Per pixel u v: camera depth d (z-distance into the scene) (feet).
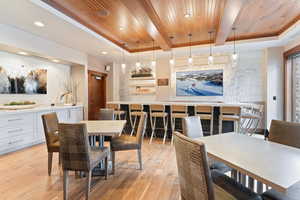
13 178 8.12
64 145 6.27
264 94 17.26
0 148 10.96
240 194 4.09
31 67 14.57
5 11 8.90
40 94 15.42
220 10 9.48
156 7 9.53
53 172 8.77
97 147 8.19
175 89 20.81
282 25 12.39
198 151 3.14
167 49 16.38
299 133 5.82
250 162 4.06
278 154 4.61
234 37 14.89
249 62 17.98
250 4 9.32
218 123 13.96
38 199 6.51
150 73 22.06
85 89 18.43
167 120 14.69
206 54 19.43
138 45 17.19
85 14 10.51
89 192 6.47
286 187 2.97
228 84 18.78
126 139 9.52
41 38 13.01
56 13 9.37
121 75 23.45
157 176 8.38
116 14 10.52
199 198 3.31
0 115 10.85
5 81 12.69
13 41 11.03
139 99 22.79
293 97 15.12
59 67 17.31
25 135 12.51
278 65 15.96
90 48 16.25
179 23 11.80
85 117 18.49
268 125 16.20
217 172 5.22
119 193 6.92
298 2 9.13
